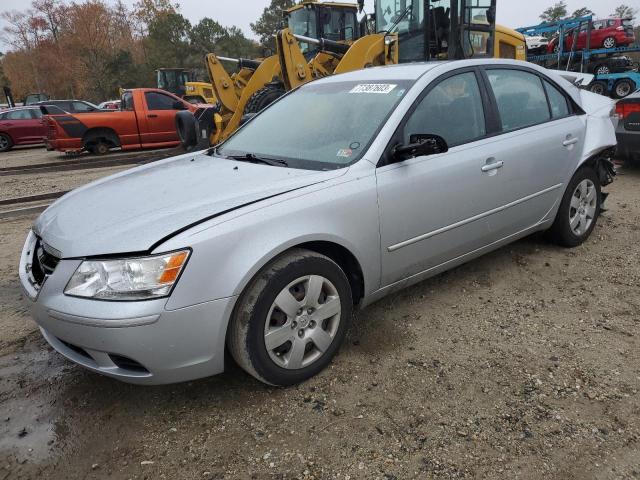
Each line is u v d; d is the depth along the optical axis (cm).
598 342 311
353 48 834
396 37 892
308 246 281
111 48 6475
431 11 867
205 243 236
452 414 254
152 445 242
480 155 347
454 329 332
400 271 321
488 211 360
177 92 2702
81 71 6022
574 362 292
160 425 255
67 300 236
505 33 952
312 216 268
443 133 336
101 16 6350
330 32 1089
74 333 236
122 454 238
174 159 379
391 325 339
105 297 229
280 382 270
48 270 254
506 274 410
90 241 242
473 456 227
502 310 354
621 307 353
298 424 251
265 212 255
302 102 381
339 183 283
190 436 246
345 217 280
